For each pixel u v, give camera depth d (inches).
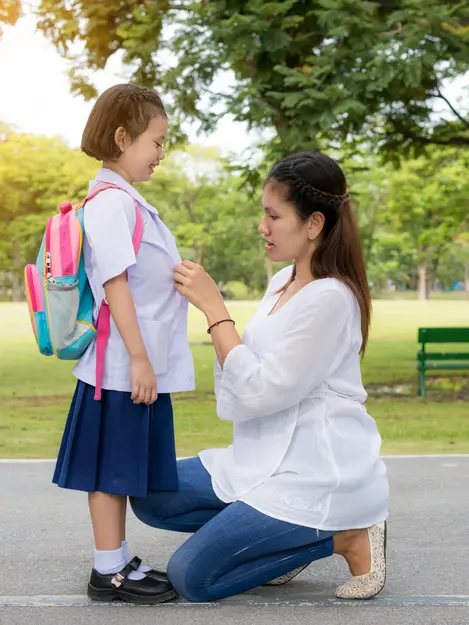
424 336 431.5
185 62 434.6
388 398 422.9
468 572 144.9
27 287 122.0
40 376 550.0
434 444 286.7
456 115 505.7
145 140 124.3
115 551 125.7
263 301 133.3
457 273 3718.0
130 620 117.9
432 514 188.5
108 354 121.6
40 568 147.2
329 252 123.3
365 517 121.3
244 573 121.6
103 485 122.0
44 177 1513.3
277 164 124.6
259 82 413.1
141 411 123.0
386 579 140.4
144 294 123.6
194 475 132.0
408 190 859.4
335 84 400.8
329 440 119.9
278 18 414.0
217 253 2437.3
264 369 118.9
